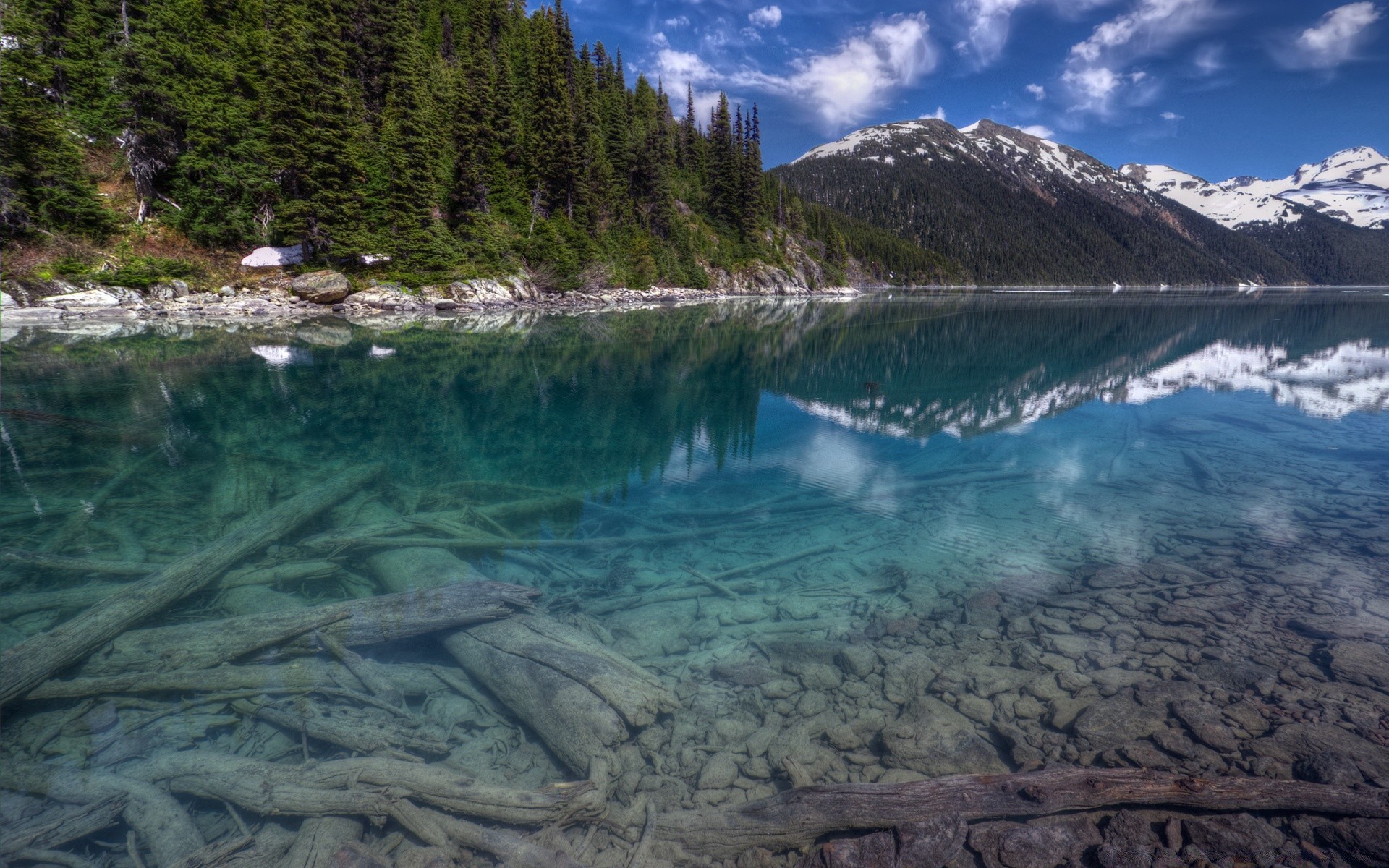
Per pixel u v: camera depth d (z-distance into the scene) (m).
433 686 5.45
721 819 4.01
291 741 4.61
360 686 5.25
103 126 38.97
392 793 4.06
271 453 11.93
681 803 4.21
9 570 6.82
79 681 4.90
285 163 42.62
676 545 8.76
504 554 8.16
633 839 3.93
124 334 28.53
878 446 13.73
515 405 17.42
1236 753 4.36
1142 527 9.02
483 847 3.79
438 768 4.31
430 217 53.72
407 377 20.70
